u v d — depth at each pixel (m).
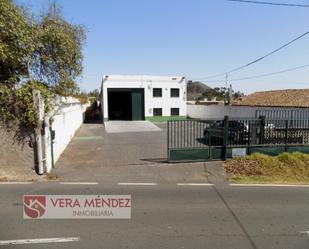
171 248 4.45
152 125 30.27
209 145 11.25
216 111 36.19
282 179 9.28
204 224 5.43
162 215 5.87
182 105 38.12
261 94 40.94
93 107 44.59
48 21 14.49
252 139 11.60
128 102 39.09
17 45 10.66
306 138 12.09
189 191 7.68
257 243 4.66
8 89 9.36
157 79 37.12
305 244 4.64
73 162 11.36
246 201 6.87
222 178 9.22
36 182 8.42
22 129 9.42
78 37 16.72
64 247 4.46
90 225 5.31
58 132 12.61
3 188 7.75
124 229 5.16
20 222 5.43
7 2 10.41
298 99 31.73
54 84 14.89
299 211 6.22
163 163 10.99
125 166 10.52
